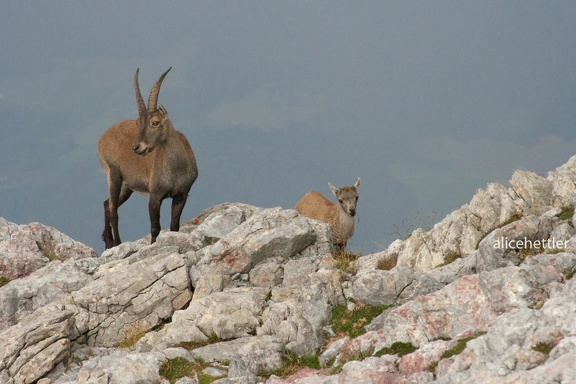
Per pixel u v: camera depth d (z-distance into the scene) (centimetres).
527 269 3803
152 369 4238
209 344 4625
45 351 4822
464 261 4778
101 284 5497
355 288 4566
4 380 4700
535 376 2711
